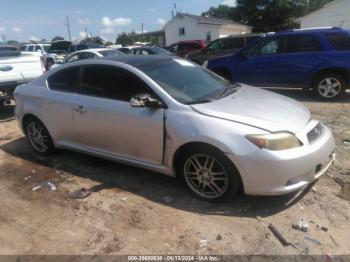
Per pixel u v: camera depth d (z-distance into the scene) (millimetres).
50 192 4051
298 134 3264
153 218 3371
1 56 7133
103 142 4234
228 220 3262
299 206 3408
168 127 3531
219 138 3225
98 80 4215
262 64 8742
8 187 4270
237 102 3711
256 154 3109
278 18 42750
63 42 24062
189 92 3842
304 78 8242
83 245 3059
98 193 3932
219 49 13609
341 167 4184
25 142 5926
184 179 3682
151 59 4340
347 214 3242
